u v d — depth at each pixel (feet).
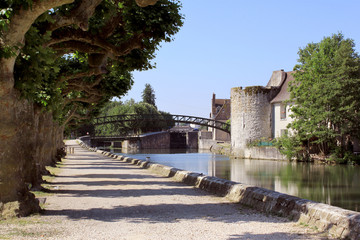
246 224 25.36
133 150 314.35
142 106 357.61
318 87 140.15
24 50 28.43
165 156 217.36
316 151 157.69
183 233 22.84
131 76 75.25
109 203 35.14
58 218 27.61
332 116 138.72
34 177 44.01
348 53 138.92
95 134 383.65
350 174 109.91
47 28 33.83
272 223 25.58
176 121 294.05
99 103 99.45
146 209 31.86
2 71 26.11
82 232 23.04
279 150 169.99
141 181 55.57
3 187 27.20
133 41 43.65
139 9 41.75
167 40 44.06
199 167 142.51
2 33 25.08
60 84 57.57
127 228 24.31
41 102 44.98
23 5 24.58
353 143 148.46
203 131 341.82
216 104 404.77
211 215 28.96
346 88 136.67
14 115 27.40
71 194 41.75
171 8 43.11
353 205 64.39
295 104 156.35
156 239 21.36
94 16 41.68
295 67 155.12
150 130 375.04
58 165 90.99
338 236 21.42
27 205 28.45
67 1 25.05
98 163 102.83
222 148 246.88
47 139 81.71
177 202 35.55
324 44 147.95
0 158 27.12
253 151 188.44
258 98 192.65
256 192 32.76
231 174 116.16
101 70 56.85
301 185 89.66
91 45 45.32
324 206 24.16
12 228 23.72
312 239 21.20
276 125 188.96
